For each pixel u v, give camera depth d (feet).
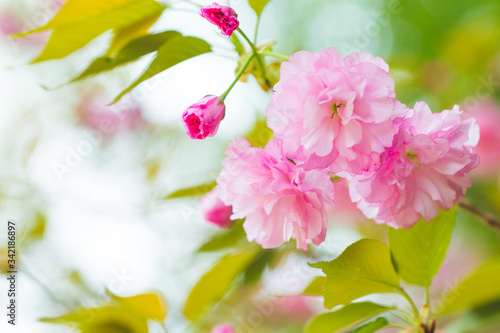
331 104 1.60
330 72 1.58
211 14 1.68
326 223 1.63
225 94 1.71
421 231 1.70
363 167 1.60
